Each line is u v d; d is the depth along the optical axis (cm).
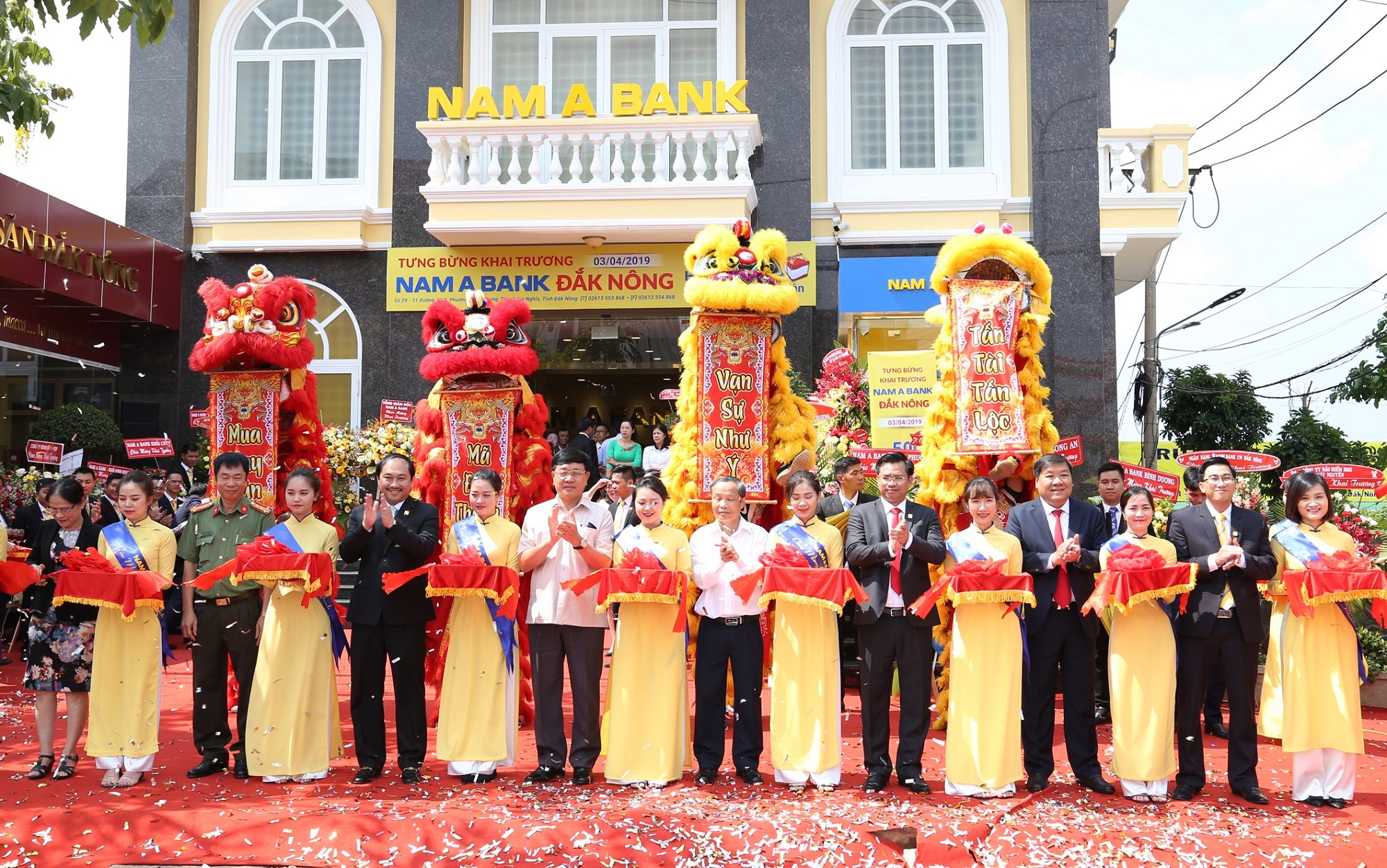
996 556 548
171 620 1064
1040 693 546
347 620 568
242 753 572
